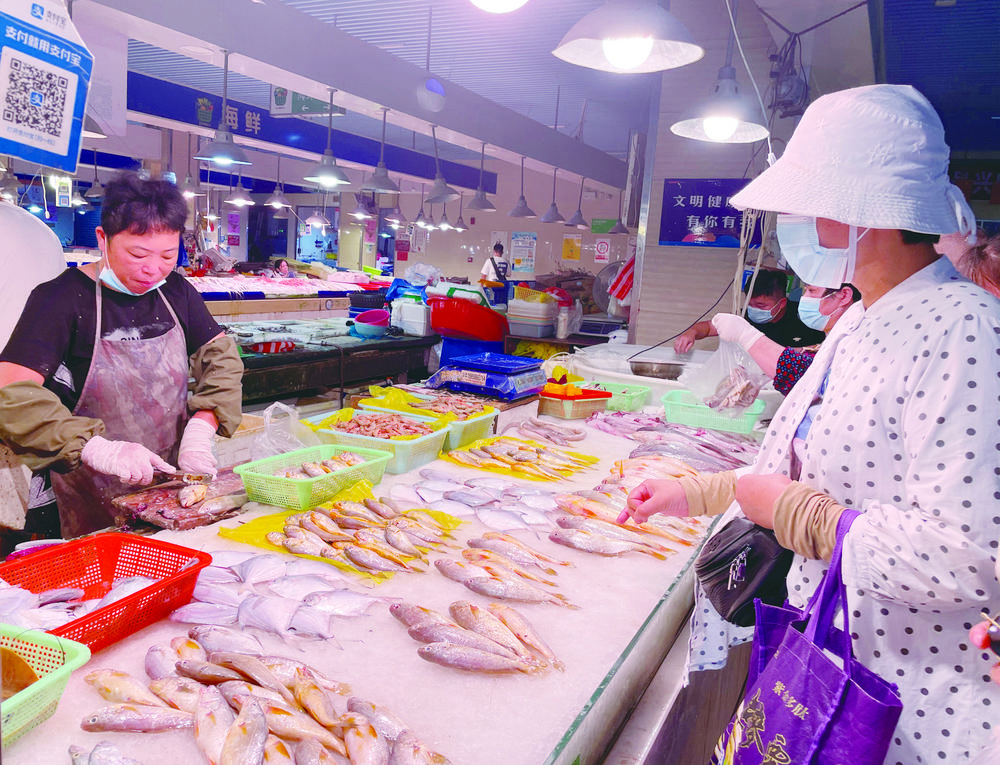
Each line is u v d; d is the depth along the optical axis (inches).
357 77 186.1
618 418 121.0
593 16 90.4
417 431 93.8
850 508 46.0
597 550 68.4
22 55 47.0
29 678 39.3
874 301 48.6
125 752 38.0
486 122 252.5
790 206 45.0
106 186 81.4
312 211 701.9
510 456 96.4
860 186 43.7
